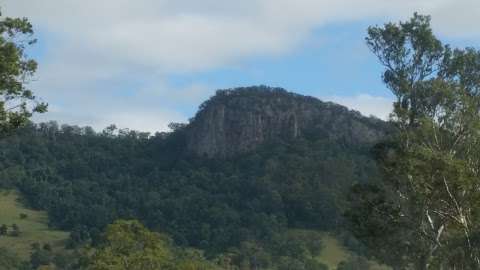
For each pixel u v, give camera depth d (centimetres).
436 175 2838
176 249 11050
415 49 3516
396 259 3409
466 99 3181
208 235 13688
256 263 11838
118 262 4772
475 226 2748
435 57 3503
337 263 11856
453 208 2941
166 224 14538
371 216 3438
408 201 3269
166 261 5100
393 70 3516
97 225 14575
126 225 4922
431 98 3331
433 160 2814
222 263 11381
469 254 2692
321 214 13825
